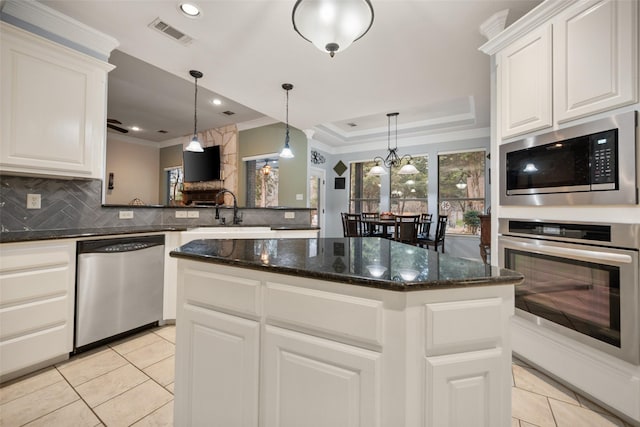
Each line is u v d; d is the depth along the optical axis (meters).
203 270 1.14
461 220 5.52
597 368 1.50
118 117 5.44
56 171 2.02
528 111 1.78
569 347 1.63
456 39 2.32
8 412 1.44
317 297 0.90
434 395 0.81
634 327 1.32
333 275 0.87
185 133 6.63
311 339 0.90
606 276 1.42
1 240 1.61
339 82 3.09
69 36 2.15
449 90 3.29
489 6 1.96
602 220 1.44
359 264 1.01
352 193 6.78
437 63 2.69
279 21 2.14
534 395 1.60
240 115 5.29
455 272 0.90
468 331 0.83
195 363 1.13
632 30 1.32
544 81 1.68
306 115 4.18
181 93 4.27
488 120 4.80
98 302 2.04
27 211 2.09
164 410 1.48
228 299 1.06
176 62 2.72
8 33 1.80
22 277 1.70
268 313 0.98
